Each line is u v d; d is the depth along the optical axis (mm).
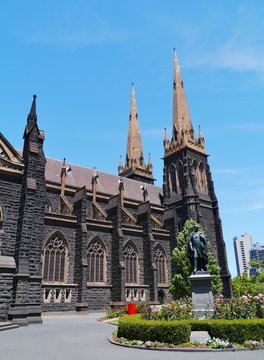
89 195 60375
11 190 32125
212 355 14133
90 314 41688
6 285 28219
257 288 79250
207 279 24203
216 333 16875
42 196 33406
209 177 78500
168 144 83562
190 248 26312
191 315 21406
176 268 52000
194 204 70062
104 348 16141
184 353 14703
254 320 17031
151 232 56219
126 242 53688
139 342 16875
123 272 48031
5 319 27297
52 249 44688
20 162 33719
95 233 49938
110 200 55531
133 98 102125
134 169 89500
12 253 30234
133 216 60906
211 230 72125
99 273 48562
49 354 14523
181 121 82812
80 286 43531
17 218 31625
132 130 96625
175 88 89250
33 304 29297
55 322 30484
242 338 16375
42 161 34750
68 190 57938
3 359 13469
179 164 78812
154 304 50594
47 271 43281
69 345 17016
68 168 64875
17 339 19188
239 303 21500
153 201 75875
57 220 46094
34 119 35719
